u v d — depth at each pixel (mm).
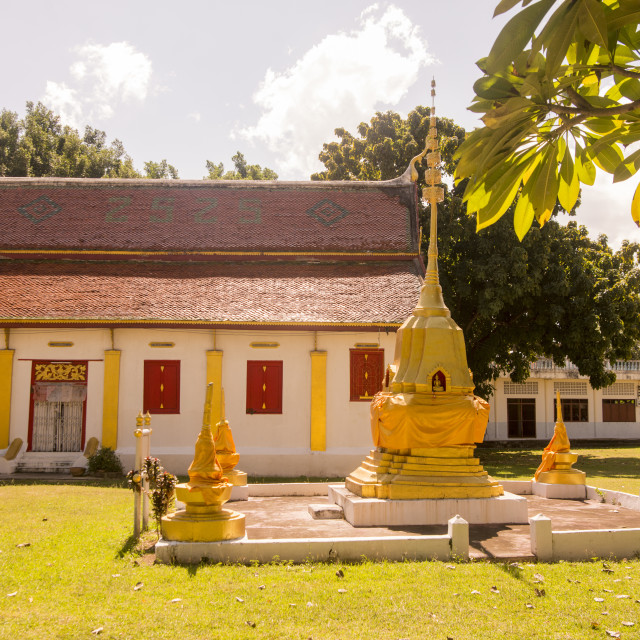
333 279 23766
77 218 26328
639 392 42156
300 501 12789
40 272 23594
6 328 20469
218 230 26078
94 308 21062
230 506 12102
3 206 26672
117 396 20562
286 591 6859
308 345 21109
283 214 26938
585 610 6426
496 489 10781
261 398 20891
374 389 21016
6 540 9430
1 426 20281
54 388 20656
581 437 41281
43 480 18297
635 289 28688
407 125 34219
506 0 4121
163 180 28219
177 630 5867
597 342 27938
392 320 20703
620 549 8531
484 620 6145
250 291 22641
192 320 20391
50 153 48438
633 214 5445
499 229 28266
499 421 40500
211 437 8711
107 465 19375
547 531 8289
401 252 25297
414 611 6340
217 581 7219
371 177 36469
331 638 5695
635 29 4730
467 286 28531
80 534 9844
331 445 20703
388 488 10500
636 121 5047
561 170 5250
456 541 8195
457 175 4895
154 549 8742
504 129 4504
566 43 4070
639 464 26453
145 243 25344
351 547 8133
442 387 11250
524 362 31750
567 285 28141
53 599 6719
